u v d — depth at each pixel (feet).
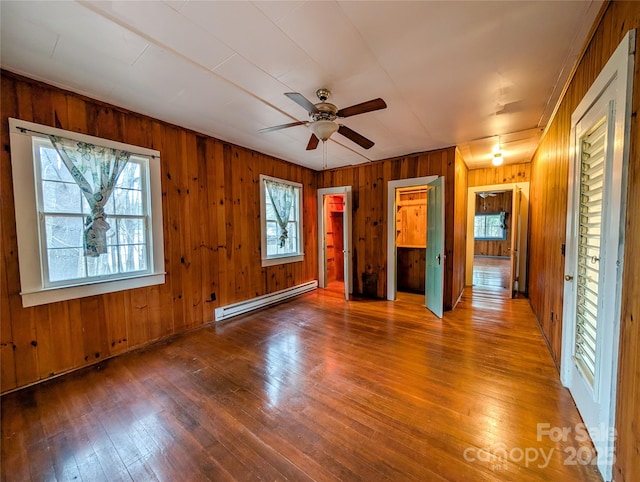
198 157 11.37
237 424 5.90
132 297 9.43
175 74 7.05
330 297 16.38
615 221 4.26
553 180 9.50
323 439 5.46
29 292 7.29
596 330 5.08
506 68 6.80
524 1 4.75
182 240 10.87
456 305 14.49
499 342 9.83
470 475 4.62
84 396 6.89
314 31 5.49
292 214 16.99
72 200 8.03
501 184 17.85
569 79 7.21
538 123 10.41
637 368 3.70
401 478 4.58
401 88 7.78
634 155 3.88
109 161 8.61
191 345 9.80
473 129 11.02
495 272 24.80
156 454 5.14
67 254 8.02
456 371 7.90
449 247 13.73
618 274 4.21
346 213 16.06
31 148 7.26
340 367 8.21
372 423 5.88
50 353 7.70
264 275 14.69
